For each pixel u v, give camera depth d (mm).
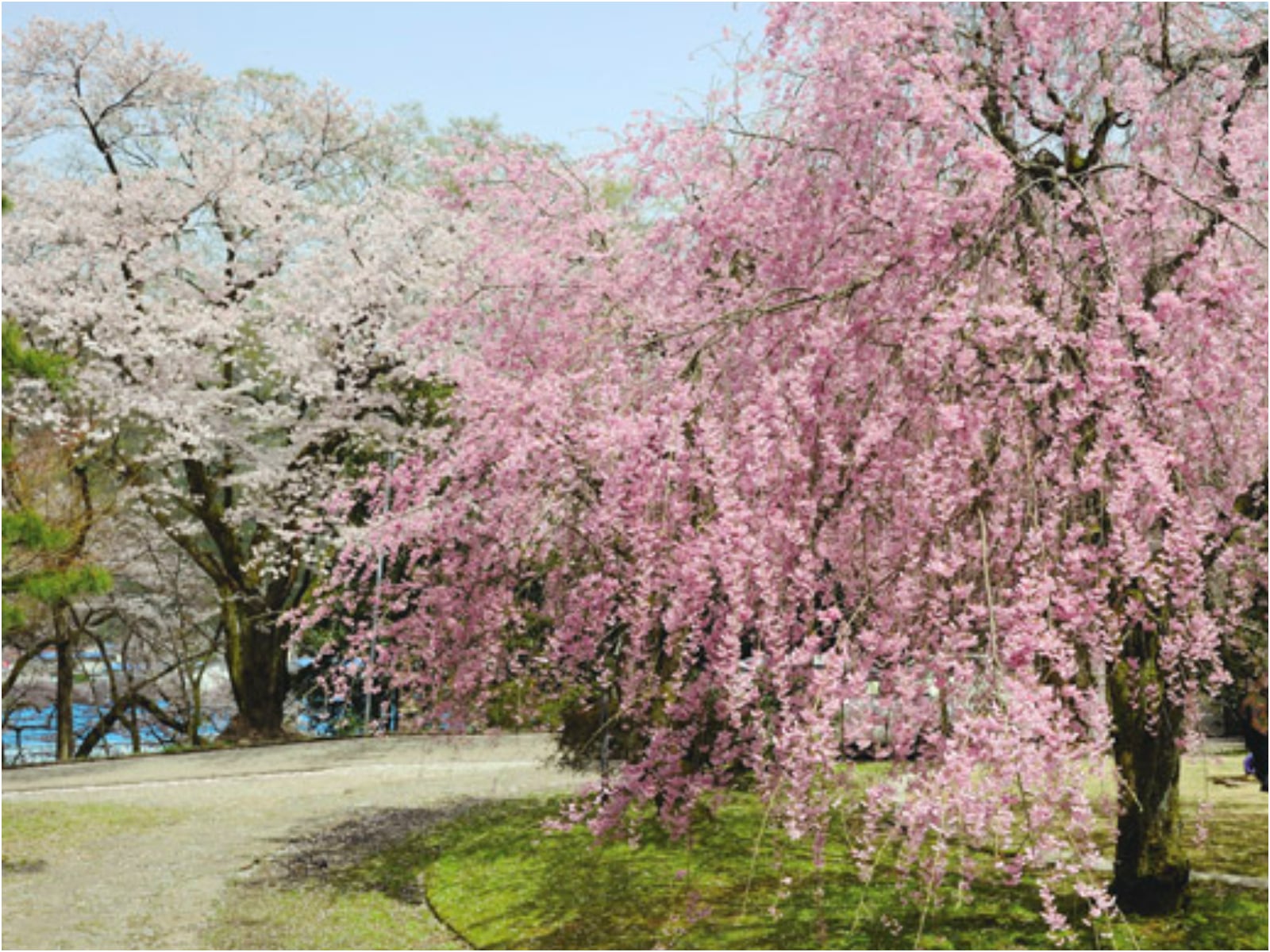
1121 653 6195
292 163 21484
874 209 5734
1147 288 5754
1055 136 6191
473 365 8578
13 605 11250
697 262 6883
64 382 16172
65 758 22688
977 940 6387
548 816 12094
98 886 10867
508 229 9617
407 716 8797
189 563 23984
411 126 22250
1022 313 4938
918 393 5383
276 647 21125
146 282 19312
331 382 18547
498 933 8250
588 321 8508
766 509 5250
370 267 18219
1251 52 6105
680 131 7383
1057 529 5105
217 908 9914
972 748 4379
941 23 5789
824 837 5219
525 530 7289
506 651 8102
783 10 6207
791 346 5930
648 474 5480
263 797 15547
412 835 12359
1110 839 5840
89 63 19391
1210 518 5238
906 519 5145
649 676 6141
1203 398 5090
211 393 18453
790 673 5055
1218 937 6312
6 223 17594
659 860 9117
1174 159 6031
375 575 11094
